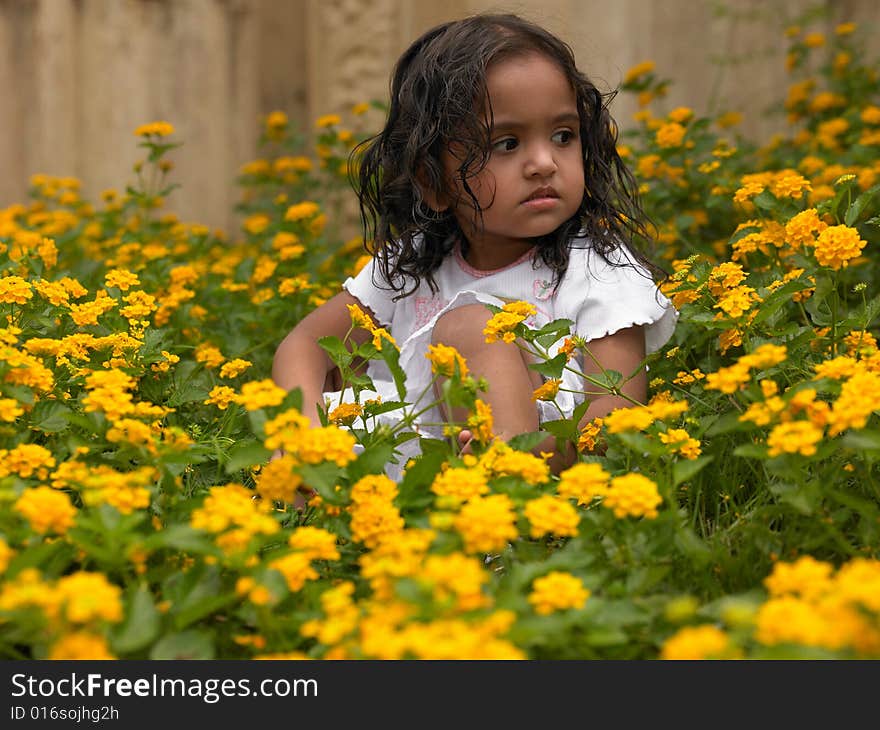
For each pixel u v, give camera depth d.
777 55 6.56
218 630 1.74
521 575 1.58
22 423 2.20
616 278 2.69
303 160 5.46
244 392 1.81
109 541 1.61
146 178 6.76
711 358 2.83
